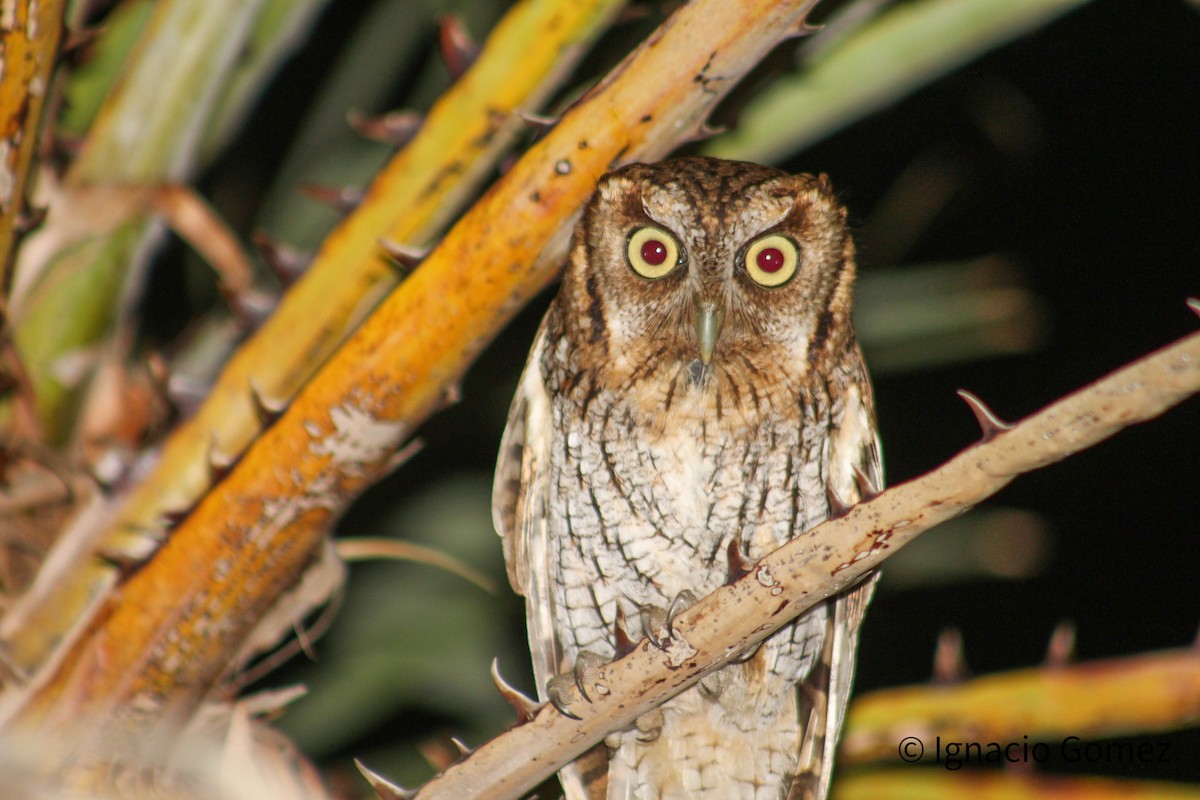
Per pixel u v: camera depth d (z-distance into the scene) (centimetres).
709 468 371
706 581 372
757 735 373
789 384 371
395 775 372
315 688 373
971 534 373
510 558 373
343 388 362
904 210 376
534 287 362
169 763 364
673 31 362
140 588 363
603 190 371
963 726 366
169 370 370
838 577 358
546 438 372
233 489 363
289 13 368
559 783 370
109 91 369
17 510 366
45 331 368
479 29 373
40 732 363
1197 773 373
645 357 371
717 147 367
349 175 373
